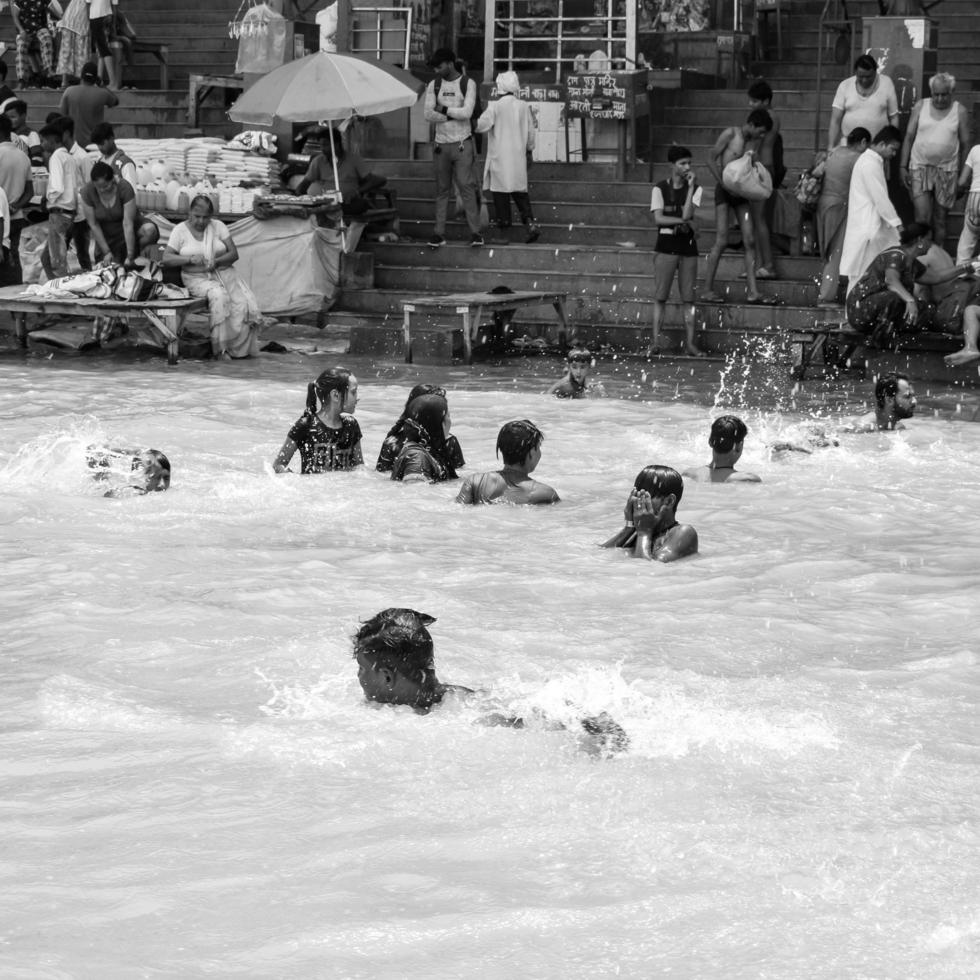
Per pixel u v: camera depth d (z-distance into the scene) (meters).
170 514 9.95
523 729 5.72
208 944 4.04
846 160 18.33
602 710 6.03
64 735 5.73
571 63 24.89
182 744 5.61
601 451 12.57
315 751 5.50
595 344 19.78
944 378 17.28
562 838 4.75
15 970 3.84
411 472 11.05
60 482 10.84
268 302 20.86
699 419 14.27
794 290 19.56
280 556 8.83
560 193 22.72
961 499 10.84
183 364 18.09
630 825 4.85
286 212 20.67
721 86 25.27
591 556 9.00
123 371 17.33
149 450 10.73
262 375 17.19
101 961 3.92
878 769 5.41
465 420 13.98
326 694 6.18
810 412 14.89
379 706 5.98
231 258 18.75
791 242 20.42
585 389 15.66
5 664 6.72
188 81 28.39
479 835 4.77
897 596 8.16
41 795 5.12
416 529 9.64
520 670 6.62
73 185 20.30
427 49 25.52
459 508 10.27
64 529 9.50
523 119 21.48
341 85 20.50
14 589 8.04
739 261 20.22
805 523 9.98
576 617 7.60
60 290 18.73
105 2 26.31
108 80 26.72
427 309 18.19
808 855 4.64
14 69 29.98
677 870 4.53
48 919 4.18
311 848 4.67
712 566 8.80
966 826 4.89
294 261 20.77
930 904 4.32
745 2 26.06
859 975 3.90
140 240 19.53
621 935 4.11
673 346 19.41
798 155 22.77
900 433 13.46
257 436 12.97
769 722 5.92
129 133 26.12
